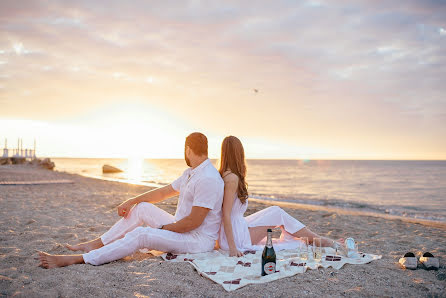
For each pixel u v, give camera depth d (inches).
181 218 131.6
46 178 665.0
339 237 209.6
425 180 1277.1
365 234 218.8
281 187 898.1
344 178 1401.3
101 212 262.1
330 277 112.9
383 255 152.7
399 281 112.2
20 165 1262.3
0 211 246.8
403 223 275.1
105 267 117.4
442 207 498.3
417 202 576.4
